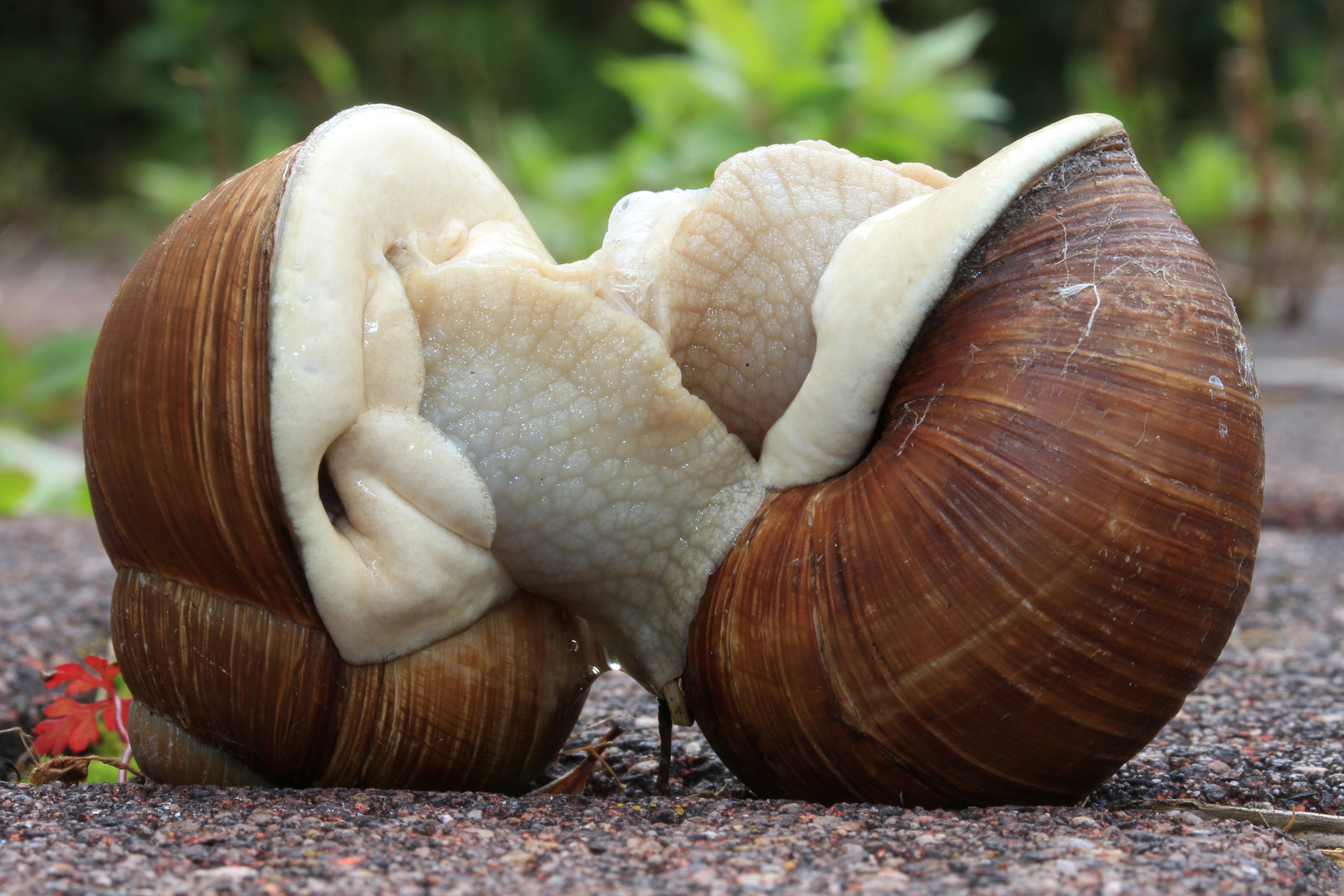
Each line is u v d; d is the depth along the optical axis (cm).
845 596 21
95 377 21
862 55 54
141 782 22
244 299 21
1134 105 76
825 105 53
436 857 20
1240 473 21
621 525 21
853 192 22
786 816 21
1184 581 20
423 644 21
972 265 21
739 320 21
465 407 21
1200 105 126
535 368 21
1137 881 19
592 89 118
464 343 21
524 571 21
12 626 27
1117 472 20
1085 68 77
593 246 59
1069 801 21
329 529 21
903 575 21
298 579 21
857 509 21
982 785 21
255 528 21
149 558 21
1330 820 21
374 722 21
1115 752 21
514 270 21
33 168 124
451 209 22
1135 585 20
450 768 21
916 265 21
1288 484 41
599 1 132
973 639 20
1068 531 20
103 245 116
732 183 22
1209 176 91
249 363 21
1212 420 20
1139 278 21
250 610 21
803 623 21
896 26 128
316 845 20
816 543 21
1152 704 21
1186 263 21
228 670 21
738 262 21
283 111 105
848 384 21
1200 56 125
